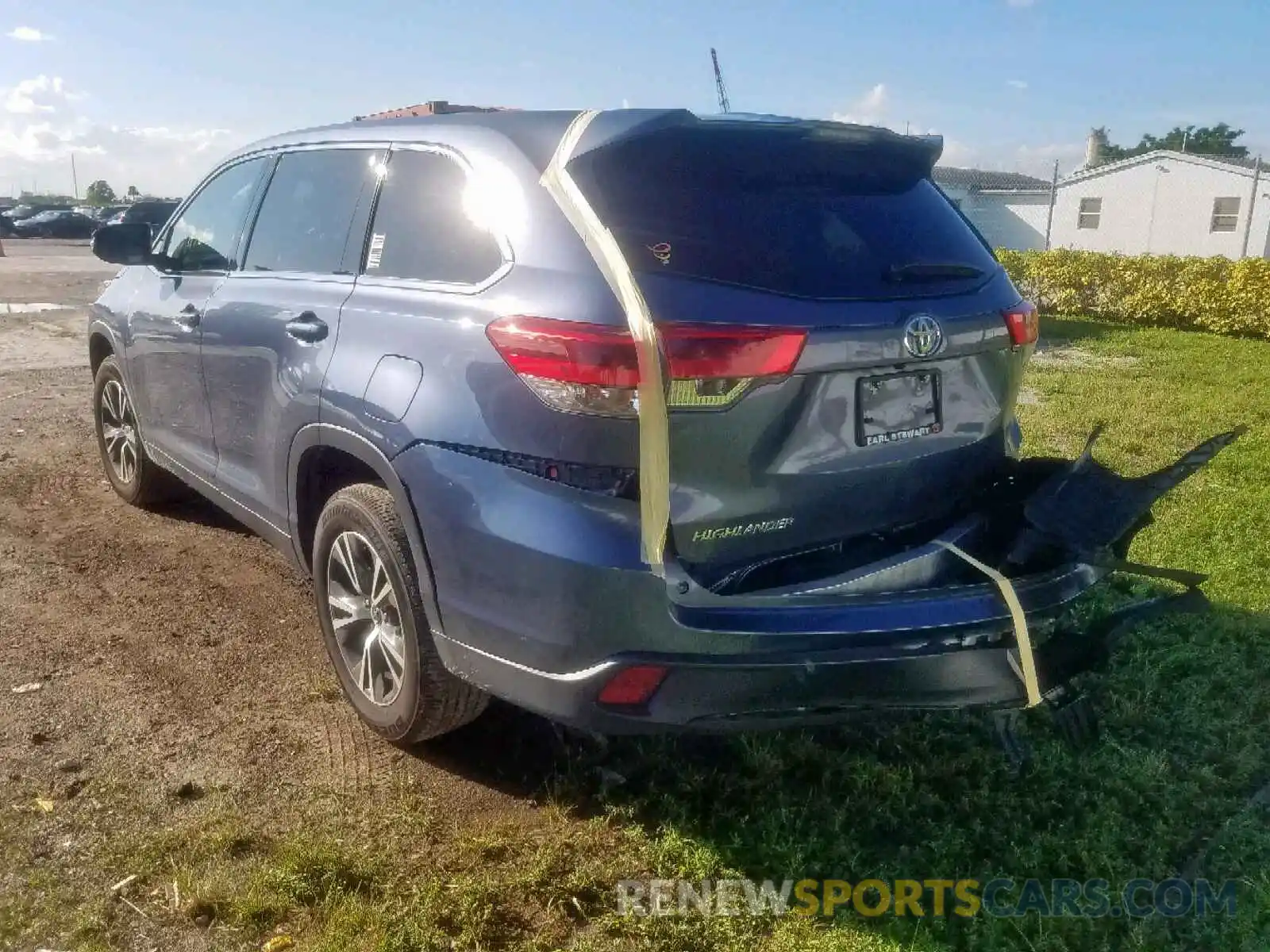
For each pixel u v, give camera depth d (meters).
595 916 2.76
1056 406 9.07
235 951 2.61
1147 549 5.29
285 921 2.71
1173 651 4.20
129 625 4.36
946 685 2.86
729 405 2.66
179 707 3.72
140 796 3.19
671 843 2.99
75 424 7.69
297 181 4.12
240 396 4.09
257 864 2.90
